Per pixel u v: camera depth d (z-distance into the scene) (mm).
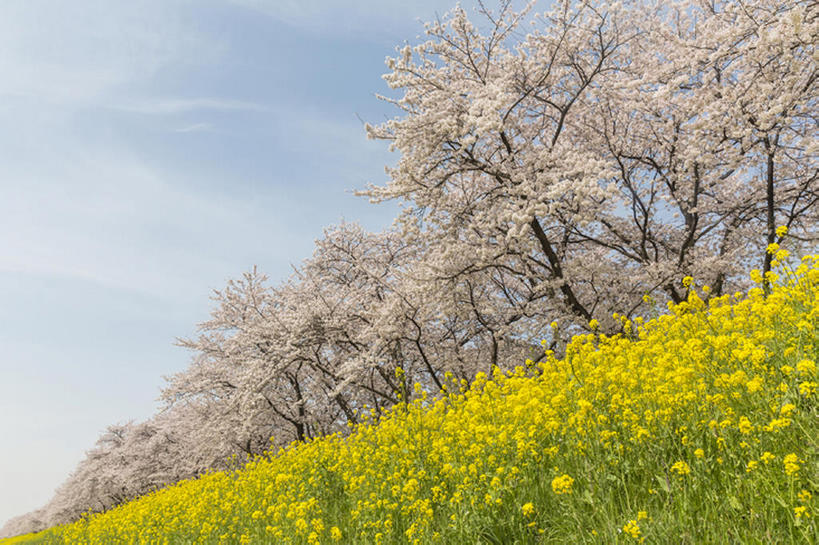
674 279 13688
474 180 15656
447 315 15906
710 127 12359
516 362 15922
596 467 3738
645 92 14781
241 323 22484
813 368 3291
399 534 4605
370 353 15867
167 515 9734
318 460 7223
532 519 3799
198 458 24062
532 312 14516
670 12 16000
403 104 14500
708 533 2900
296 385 21062
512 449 4594
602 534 3189
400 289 16141
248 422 18000
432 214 14141
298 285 22828
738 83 11969
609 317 14250
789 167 14109
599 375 4688
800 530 2551
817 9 9758
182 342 23266
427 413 6953
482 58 14492
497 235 13805
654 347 5102
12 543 31406
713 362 4488
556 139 14312
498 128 11766
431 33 14141
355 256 21828
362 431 8039
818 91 11773
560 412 4637
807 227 14695
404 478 5395
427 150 13359
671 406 3848
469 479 4320
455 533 3939
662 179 15000
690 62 12781
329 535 5223
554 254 13547
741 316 5238
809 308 4664
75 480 37656
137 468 30438
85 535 15844
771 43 9992
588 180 11516
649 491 3412
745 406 3641
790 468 2705
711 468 3314
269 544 5875
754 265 15250
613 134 15469
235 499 8094
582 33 14117
